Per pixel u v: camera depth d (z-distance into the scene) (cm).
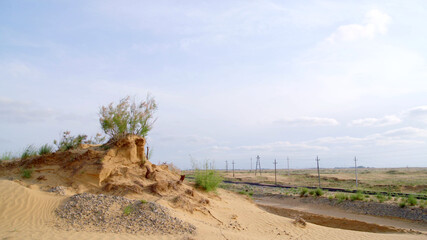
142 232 1088
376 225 2091
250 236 1277
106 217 1173
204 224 1312
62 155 1689
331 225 2311
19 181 1435
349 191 4100
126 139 1709
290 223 1700
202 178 2139
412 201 2677
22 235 965
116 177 1582
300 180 7569
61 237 973
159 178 1736
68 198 1312
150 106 1866
